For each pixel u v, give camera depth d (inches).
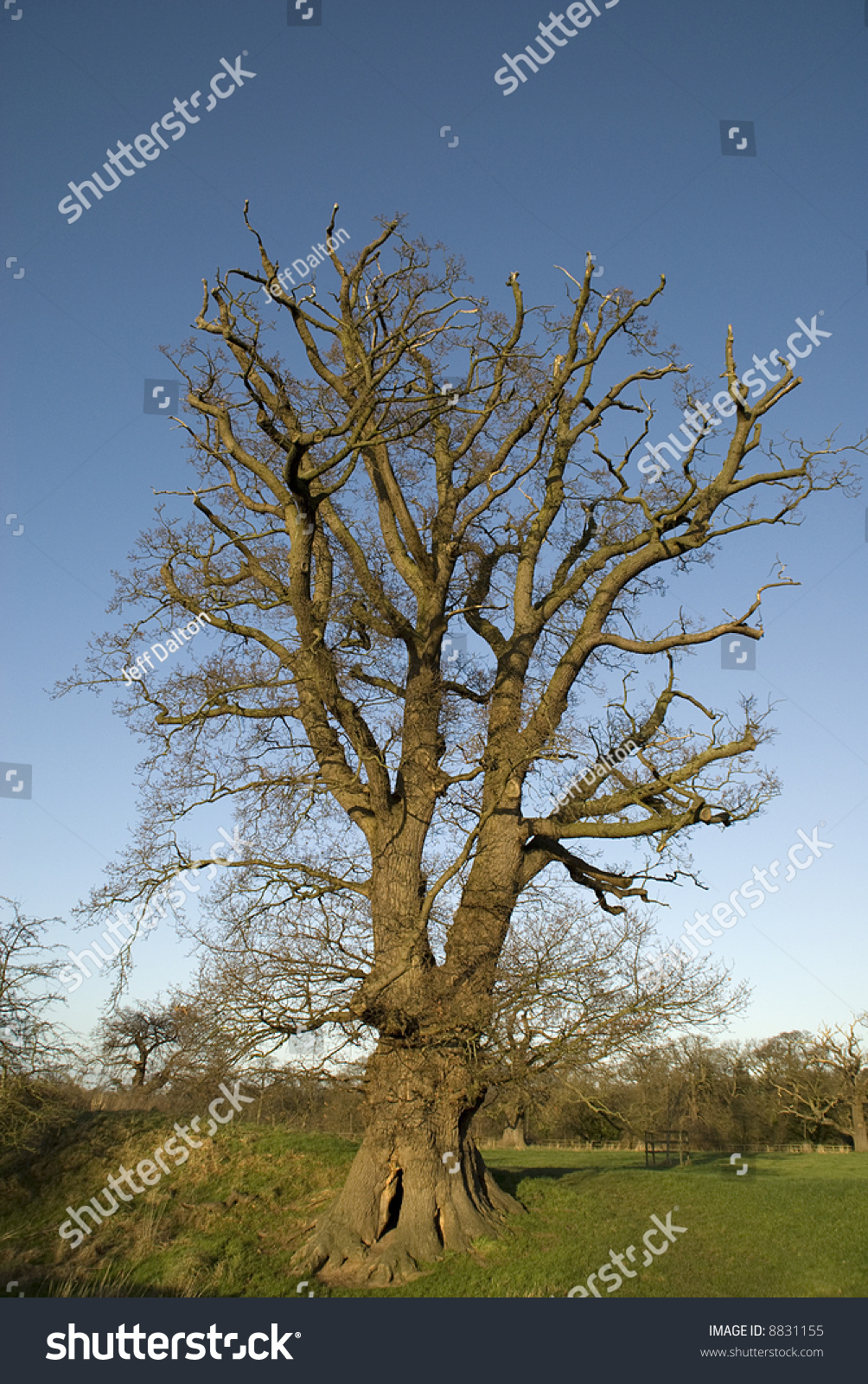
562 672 732.0
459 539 765.3
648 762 641.0
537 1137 1684.3
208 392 764.6
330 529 766.5
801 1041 2180.1
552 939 631.8
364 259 735.1
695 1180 849.5
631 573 745.0
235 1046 600.7
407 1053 620.7
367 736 709.3
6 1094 761.6
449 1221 617.3
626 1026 615.2
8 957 804.6
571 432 789.2
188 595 732.0
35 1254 648.4
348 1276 576.7
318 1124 685.9
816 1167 1147.9
